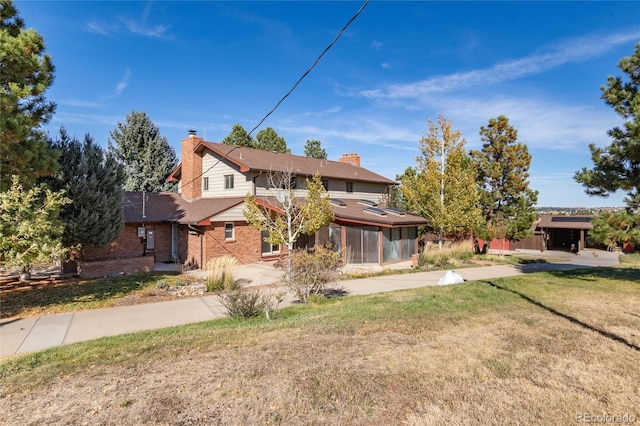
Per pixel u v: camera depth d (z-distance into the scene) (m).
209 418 3.84
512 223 24.31
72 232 13.98
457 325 6.94
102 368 5.43
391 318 7.52
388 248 19.64
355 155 31.30
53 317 9.21
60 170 13.79
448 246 22.42
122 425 3.75
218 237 18.50
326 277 10.52
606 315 7.50
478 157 25.62
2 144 8.91
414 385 4.45
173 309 10.01
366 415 3.84
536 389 4.33
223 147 22.23
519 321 7.12
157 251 20.39
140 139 34.47
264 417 3.84
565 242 42.53
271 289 12.85
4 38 9.20
